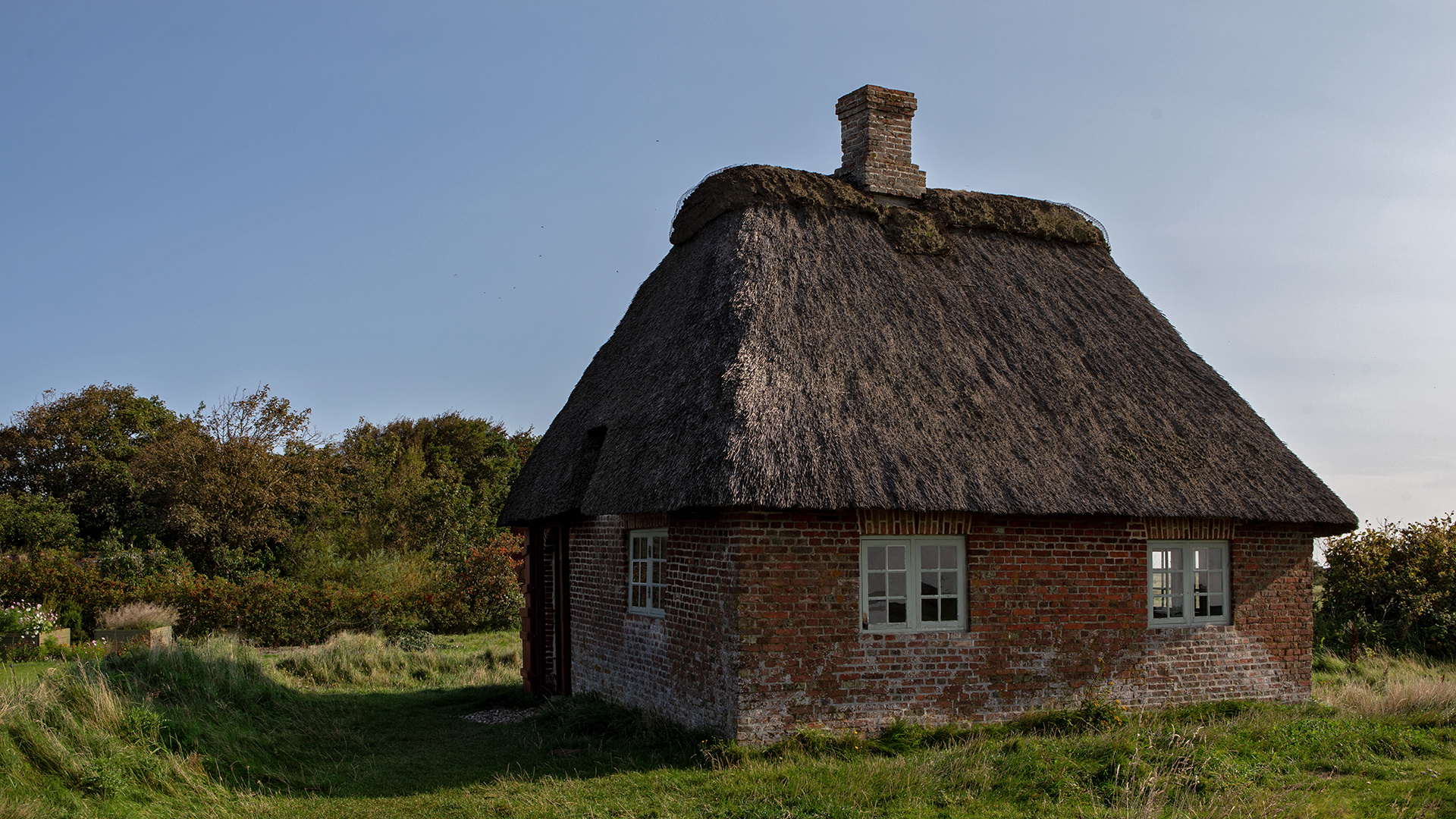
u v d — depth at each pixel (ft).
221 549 100.63
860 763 29.07
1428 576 62.75
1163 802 24.56
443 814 25.95
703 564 33.65
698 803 25.73
